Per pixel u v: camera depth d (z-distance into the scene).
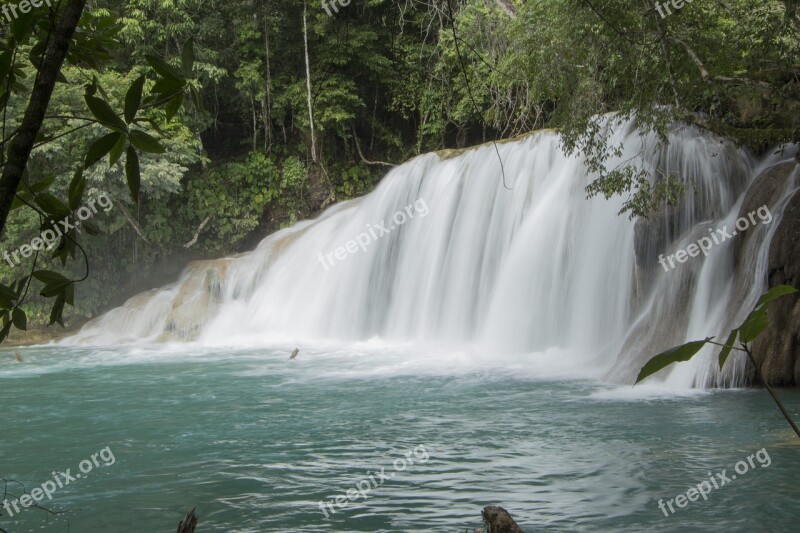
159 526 7.10
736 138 16.19
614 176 15.11
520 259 20.22
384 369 17.08
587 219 19.02
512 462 9.02
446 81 32.22
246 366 18.02
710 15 15.80
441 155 24.23
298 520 7.16
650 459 9.02
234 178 31.20
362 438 10.43
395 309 23.08
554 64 15.77
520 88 30.00
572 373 15.97
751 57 15.14
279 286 25.33
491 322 20.33
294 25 32.97
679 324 15.27
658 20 13.81
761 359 13.87
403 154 34.56
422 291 22.61
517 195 21.23
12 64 2.25
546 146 21.14
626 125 19.19
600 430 10.59
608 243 18.28
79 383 15.84
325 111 32.00
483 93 30.48
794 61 15.45
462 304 21.52
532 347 19.34
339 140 34.47
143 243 29.16
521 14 18.00
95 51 3.03
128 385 15.48
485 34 29.73
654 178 17.67
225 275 25.75
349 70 33.72
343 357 19.30
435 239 22.88
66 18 2.01
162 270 29.83
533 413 11.88
